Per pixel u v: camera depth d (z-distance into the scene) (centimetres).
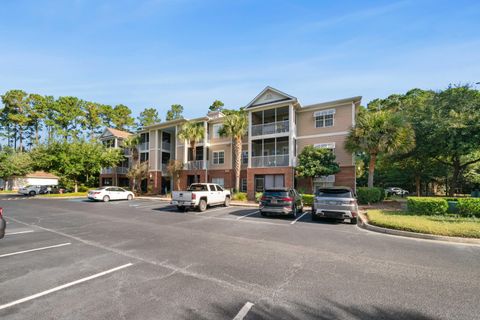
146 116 6322
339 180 1984
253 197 2159
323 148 1848
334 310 329
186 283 415
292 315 316
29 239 735
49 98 5009
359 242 708
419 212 1102
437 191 3697
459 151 1549
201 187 1555
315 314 319
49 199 2339
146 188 3256
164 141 3111
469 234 732
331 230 886
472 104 1581
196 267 493
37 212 1380
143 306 337
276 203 1159
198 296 368
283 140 2325
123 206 1716
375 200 1605
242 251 609
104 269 480
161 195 2808
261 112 2347
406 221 899
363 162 3325
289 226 959
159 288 395
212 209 1535
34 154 2747
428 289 397
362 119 1678
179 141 2909
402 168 2428
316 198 1067
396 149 1580
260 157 2203
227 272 466
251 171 2192
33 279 430
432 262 532
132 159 3241
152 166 3016
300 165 1836
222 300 356
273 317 311
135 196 2672
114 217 1194
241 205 1741
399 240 737
